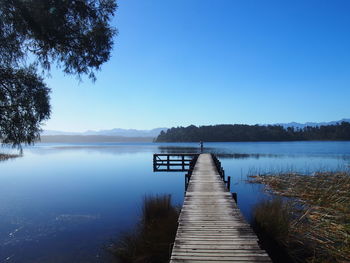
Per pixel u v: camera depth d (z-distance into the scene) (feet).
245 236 16.87
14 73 13.55
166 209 28.96
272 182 52.26
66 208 38.29
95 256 22.61
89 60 14.87
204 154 85.56
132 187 55.16
